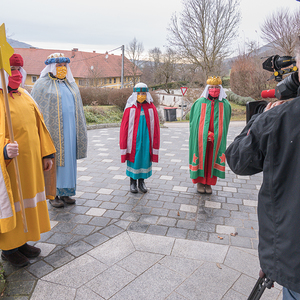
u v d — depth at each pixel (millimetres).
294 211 1122
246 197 4320
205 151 4109
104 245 2971
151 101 4191
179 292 2287
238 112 17656
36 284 2379
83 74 46438
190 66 24109
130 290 2309
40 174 2648
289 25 16797
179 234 3213
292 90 1262
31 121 2502
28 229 2533
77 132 3803
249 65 19125
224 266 2629
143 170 4281
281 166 1156
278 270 1182
